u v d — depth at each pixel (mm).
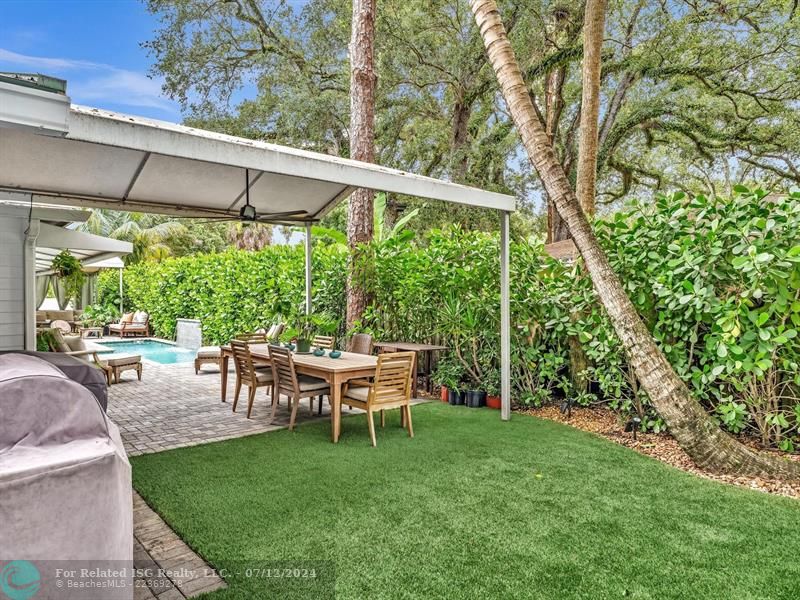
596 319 5227
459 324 6531
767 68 12320
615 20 13445
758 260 3744
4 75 2070
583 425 5371
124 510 2027
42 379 2062
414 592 2289
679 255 4527
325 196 6750
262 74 13125
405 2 11945
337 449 4453
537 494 3439
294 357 5613
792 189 4008
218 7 12586
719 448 3854
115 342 14070
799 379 4035
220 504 3229
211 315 12367
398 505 3234
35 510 1802
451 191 5090
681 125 13695
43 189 5523
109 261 12734
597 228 5258
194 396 6930
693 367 4629
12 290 5836
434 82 12664
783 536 2848
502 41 4504
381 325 7812
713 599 2252
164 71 12320
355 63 7902
